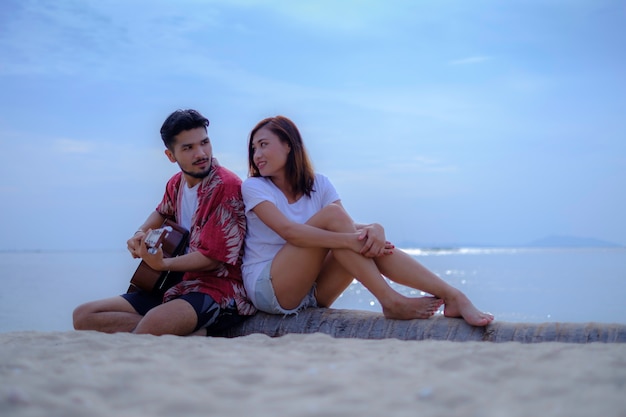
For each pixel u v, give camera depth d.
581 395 2.13
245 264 4.77
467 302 4.29
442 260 49.31
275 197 4.71
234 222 4.65
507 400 2.10
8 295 14.79
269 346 3.38
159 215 5.11
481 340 4.05
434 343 3.38
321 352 3.12
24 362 2.87
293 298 4.60
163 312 4.34
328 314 4.59
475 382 2.35
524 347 3.16
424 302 4.36
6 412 2.01
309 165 4.81
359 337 4.34
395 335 4.26
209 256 4.58
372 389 2.26
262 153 4.67
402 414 1.94
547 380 2.38
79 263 45.88
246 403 2.10
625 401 2.05
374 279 4.37
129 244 4.56
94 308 4.58
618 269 28.11
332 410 1.99
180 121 4.61
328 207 4.56
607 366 2.60
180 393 2.22
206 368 2.65
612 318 10.16
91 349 3.31
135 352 3.16
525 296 14.23
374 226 4.39
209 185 4.71
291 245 4.54
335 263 4.75
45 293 15.65
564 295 14.19
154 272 4.65
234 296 4.68
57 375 2.56
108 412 2.02
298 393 2.22
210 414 1.99
